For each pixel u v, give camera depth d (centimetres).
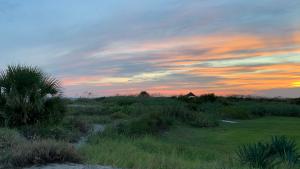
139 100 4756
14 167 955
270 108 4762
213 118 3312
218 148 1925
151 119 2558
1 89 1798
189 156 1558
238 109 4238
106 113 3425
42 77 1902
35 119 1789
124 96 5084
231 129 2891
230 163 1162
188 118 3111
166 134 2408
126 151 1345
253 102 5762
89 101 4722
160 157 1192
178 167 1073
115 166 1038
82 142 1711
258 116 4472
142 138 1958
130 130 2198
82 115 3175
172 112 3114
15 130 1561
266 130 2811
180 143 2052
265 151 1199
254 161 1149
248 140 2236
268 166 1120
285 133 2606
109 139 1742
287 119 4094
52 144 1058
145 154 1307
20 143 1188
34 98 1805
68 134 1733
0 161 987
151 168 1044
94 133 1969
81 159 1064
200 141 2202
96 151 1269
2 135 1250
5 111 1739
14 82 1806
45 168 947
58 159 1025
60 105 1914
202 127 2980
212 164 1139
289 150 1260
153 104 4250
